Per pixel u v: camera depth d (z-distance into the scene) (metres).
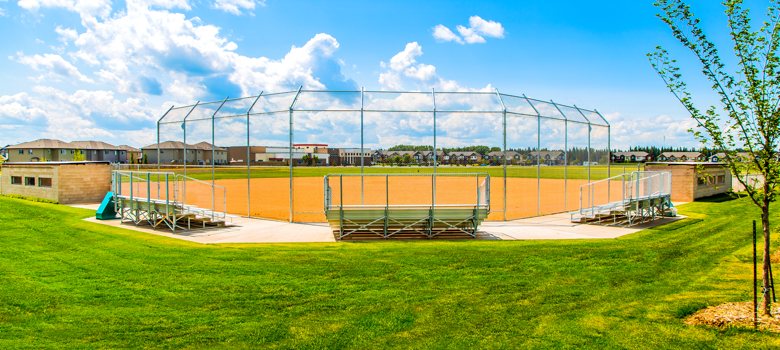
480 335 6.69
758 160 6.93
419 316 7.43
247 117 18.16
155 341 6.51
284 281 9.27
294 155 20.47
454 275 9.69
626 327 6.91
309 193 27.55
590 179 22.17
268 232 14.95
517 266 10.39
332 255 11.41
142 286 8.98
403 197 24.06
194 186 29.70
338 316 7.43
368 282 9.20
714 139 7.09
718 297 8.21
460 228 14.12
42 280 9.45
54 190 24.12
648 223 17.00
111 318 7.35
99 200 25.28
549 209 20.70
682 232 14.95
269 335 6.71
